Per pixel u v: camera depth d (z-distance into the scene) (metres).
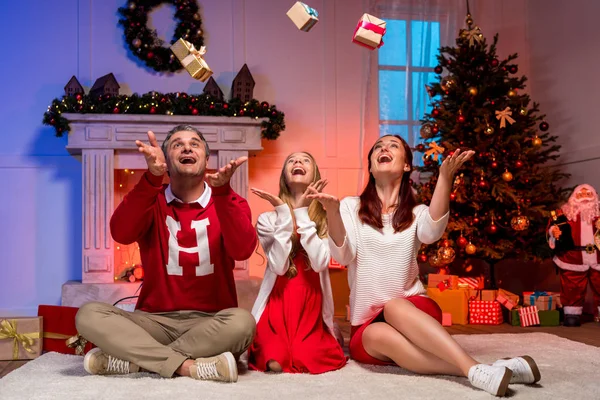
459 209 4.25
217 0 4.84
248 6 4.89
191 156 2.24
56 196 4.58
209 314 2.30
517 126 4.23
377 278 2.37
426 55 5.06
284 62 4.92
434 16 5.12
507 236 4.23
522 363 1.93
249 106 4.45
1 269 4.51
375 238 2.38
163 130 4.37
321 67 4.98
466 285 4.09
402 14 5.07
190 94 4.73
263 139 4.84
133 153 4.39
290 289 2.39
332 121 4.96
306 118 4.92
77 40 4.66
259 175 4.83
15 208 4.54
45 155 4.58
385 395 1.83
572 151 4.61
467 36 4.36
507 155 4.18
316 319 2.40
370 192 2.46
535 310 3.79
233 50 4.84
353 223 2.43
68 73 4.63
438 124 4.24
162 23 4.73
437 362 2.08
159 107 4.33
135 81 4.70
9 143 4.55
